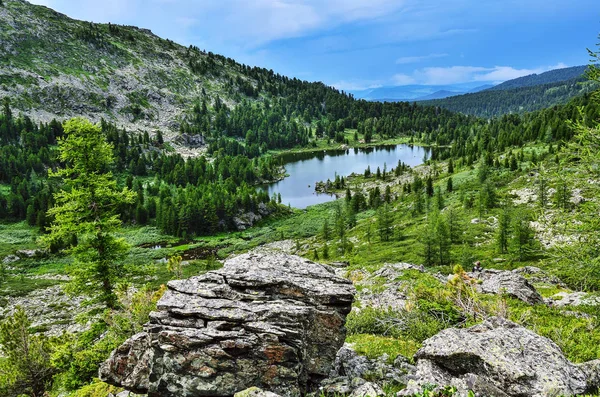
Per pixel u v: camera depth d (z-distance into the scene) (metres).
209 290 10.72
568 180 18.45
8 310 55.41
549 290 28.30
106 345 16.81
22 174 153.00
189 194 136.25
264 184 185.25
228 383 8.99
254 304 10.20
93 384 13.95
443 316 16.31
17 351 22.52
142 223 124.38
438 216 72.50
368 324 16.97
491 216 79.94
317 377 10.30
